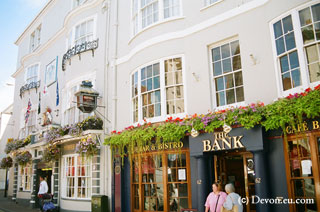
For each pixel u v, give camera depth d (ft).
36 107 55.36
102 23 40.98
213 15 27.71
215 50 27.48
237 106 24.82
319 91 18.69
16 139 57.77
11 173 64.90
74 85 42.78
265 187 21.34
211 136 24.47
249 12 25.31
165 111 28.89
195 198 25.85
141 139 28.53
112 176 33.76
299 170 20.59
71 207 37.60
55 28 54.29
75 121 41.09
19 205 51.70
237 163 26.45
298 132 20.58
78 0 49.01
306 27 21.33
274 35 23.32
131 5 35.99
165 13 31.45
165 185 28.12
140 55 32.17
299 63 21.29
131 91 33.86
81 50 42.34
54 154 41.06
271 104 21.11
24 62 63.16
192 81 28.02
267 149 21.98
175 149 27.76
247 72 24.59
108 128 36.45
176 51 29.40
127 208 31.89
